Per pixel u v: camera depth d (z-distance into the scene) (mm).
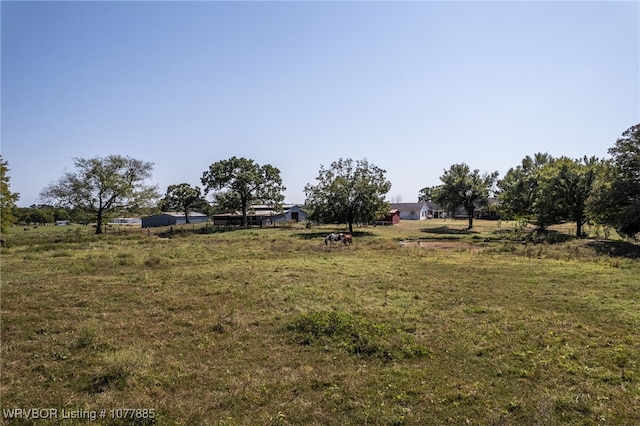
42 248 26656
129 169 51625
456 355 7098
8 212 31891
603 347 7461
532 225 51719
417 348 7328
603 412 5078
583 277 14625
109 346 7547
